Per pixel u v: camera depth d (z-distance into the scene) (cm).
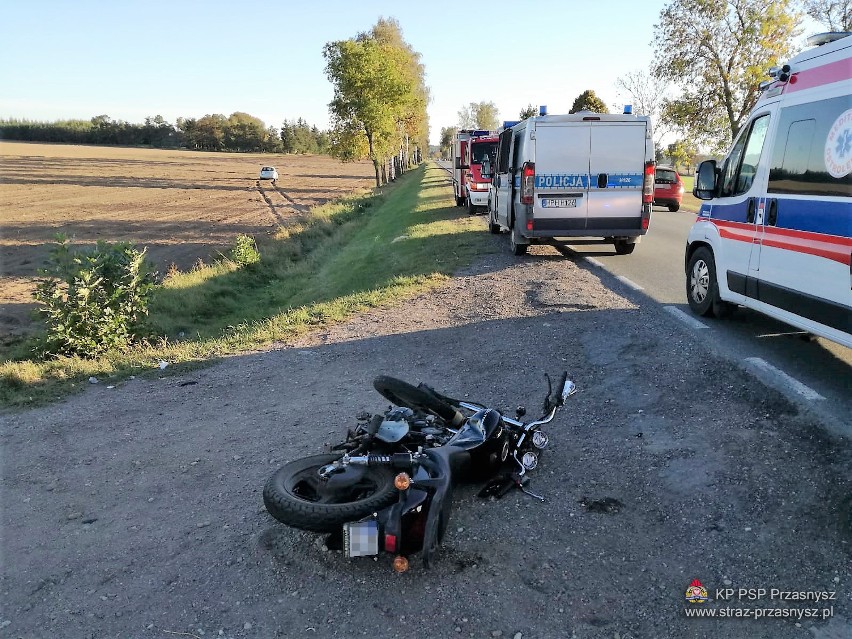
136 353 902
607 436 516
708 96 3053
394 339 838
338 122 4628
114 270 1036
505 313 901
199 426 605
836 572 343
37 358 979
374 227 2580
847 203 532
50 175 7206
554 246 1477
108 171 8075
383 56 4588
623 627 320
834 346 705
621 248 1360
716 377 603
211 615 341
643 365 654
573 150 1208
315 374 734
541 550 379
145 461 535
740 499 411
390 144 5122
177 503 461
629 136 1205
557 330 801
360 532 341
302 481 387
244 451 542
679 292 988
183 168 9138
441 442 420
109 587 370
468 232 1778
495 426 439
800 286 597
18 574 386
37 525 442
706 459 461
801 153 598
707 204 797
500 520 410
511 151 1370
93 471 522
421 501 356
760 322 806
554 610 331
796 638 306
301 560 380
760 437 482
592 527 399
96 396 718
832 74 563
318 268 1945
